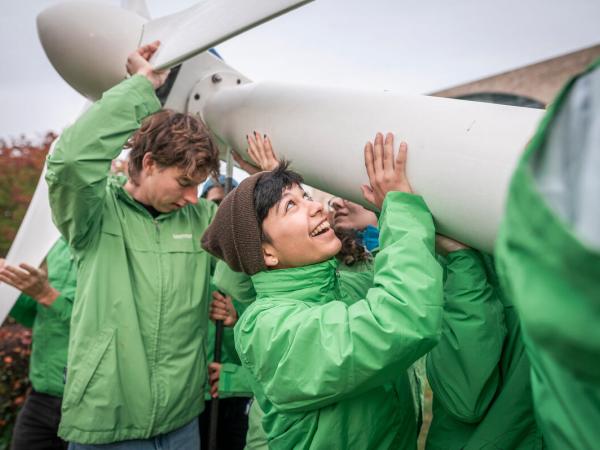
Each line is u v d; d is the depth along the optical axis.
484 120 1.23
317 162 1.58
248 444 1.85
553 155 0.48
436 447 1.47
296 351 1.14
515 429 1.28
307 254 1.29
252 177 1.37
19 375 3.29
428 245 1.19
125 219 1.83
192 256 1.89
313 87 1.69
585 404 0.59
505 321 1.39
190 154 1.71
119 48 2.09
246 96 1.89
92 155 1.60
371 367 1.09
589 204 0.42
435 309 1.09
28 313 2.56
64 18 2.07
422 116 1.32
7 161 4.43
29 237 2.58
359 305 1.15
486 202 1.16
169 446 1.77
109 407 1.66
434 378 1.37
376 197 1.35
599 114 0.47
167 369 1.76
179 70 2.15
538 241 0.42
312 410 1.25
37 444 2.32
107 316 1.72
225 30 1.37
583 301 0.40
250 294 1.81
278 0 1.25
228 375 2.02
